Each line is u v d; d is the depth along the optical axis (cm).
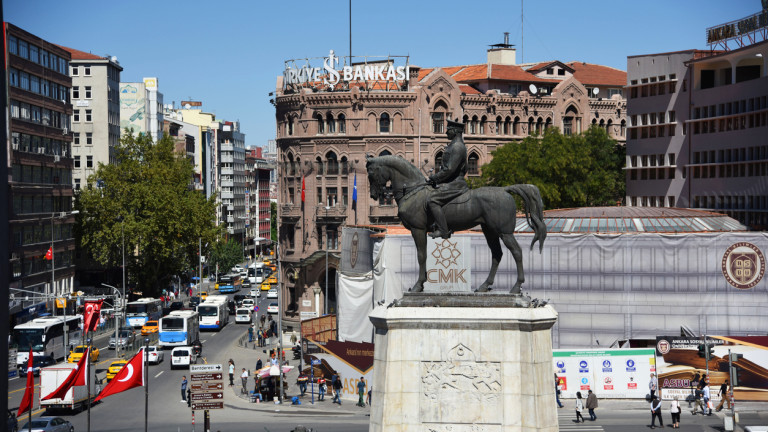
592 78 14150
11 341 8319
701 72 10438
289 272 12094
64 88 12962
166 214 13162
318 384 7212
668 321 6850
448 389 2403
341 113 11812
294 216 12038
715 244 6800
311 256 11400
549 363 2412
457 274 7194
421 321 2406
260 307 14462
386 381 2409
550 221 7512
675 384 6222
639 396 6278
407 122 11812
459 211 2464
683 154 10581
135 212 13462
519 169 10406
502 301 2402
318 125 11988
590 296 6950
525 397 2375
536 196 2466
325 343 7506
